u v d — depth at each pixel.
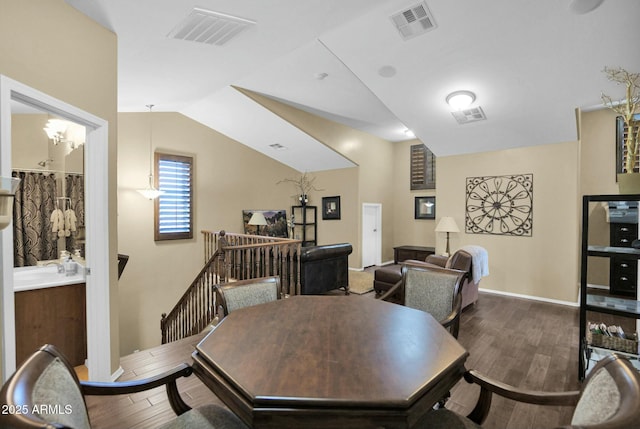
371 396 0.99
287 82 4.35
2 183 1.23
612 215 4.77
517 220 4.90
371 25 2.92
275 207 7.48
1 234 1.65
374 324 1.62
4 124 1.65
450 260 4.12
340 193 7.29
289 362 1.21
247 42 2.88
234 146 6.71
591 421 0.86
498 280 5.09
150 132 5.52
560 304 4.52
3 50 1.67
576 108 3.83
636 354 2.23
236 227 6.73
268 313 1.80
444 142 5.25
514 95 3.75
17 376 0.82
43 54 1.89
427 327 1.58
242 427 1.22
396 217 7.99
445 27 2.89
